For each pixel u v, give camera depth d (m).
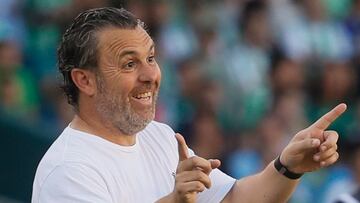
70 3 27.41
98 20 11.56
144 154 12.09
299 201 25.19
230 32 29.42
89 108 11.75
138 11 27.69
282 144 26.12
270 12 30.56
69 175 11.37
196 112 26.50
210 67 27.98
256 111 27.80
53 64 26.22
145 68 11.49
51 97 24.70
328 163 11.44
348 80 30.77
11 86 24.55
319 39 31.31
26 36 26.80
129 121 11.56
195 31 28.83
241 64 28.52
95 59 11.52
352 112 29.86
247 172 25.36
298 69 29.88
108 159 11.66
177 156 12.33
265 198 12.03
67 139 11.75
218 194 12.34
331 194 25.06
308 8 31.58
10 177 20.92
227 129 26.80
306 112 29.47
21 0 27.48
